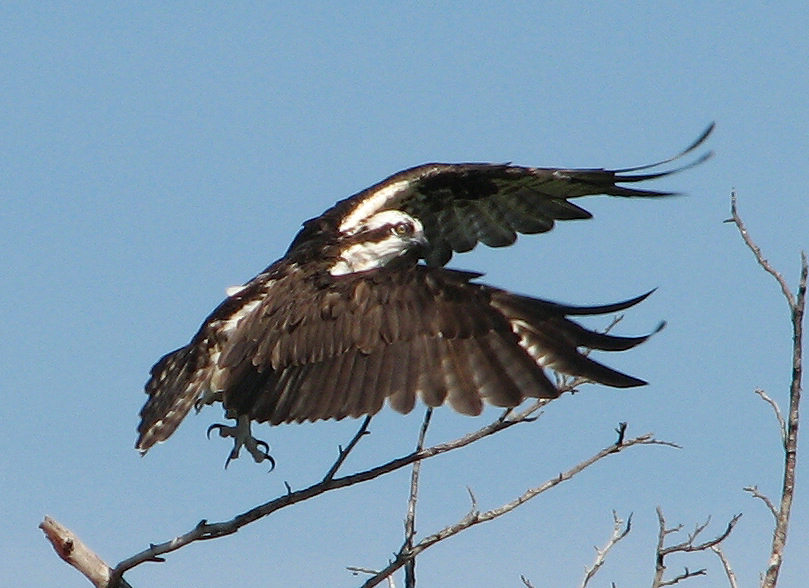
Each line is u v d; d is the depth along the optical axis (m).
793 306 12.00
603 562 12.55
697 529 12.51
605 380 10.60
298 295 12.23
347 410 11.12
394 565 12.01
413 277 11.55
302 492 11.61
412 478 12.51
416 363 11.11
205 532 11.67
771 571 11.63
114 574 11.88
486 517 12.03
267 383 11.76
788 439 11.89
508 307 11.12
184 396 12.96
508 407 10.59
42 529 11.95
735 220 12.24
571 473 12.19
